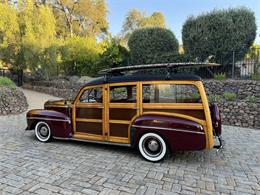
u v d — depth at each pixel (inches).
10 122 321.4
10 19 658.2
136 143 178.4
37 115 223.6
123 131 187.9
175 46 542.0
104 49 671.1
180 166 166.9
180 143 162.4
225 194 127.4
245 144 225.3
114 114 190.5
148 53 529.7
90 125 203.5
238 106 317.4
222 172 157.2
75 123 211.0
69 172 152.5
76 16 1197.7
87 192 126.6
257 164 172.9
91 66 694.5
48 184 135.3
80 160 175.2
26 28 684.1
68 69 738.2
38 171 153.5
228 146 218.1
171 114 169.2
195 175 151.6
